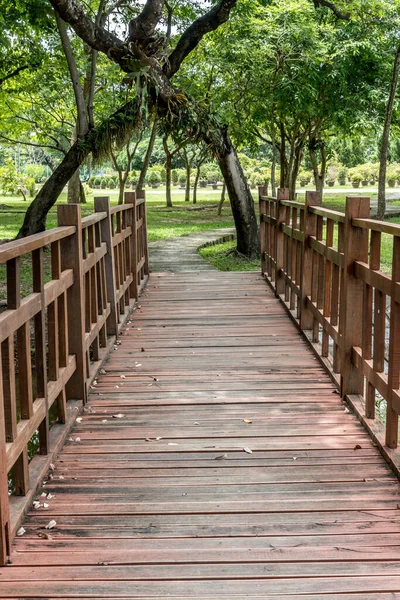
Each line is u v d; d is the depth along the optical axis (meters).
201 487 3.28
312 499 3.14
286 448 3.74
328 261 5.32
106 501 3.14
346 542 2.76
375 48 16.59
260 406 4.45
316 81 16.38
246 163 48.69
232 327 6.76
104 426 4.11
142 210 9.84
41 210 12.05
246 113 16.88
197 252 13.96
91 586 2.47
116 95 20.39
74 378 4.45
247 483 3.31
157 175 52.25
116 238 6.52
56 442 3.70
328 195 36.12
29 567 2.60
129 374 5.20
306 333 6.29
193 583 2.49
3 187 37.06
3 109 20.12
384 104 17.55
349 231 4.36
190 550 2.71
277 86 15.59
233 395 4.67
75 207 4.23
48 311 3.78
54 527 2.90
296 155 21.42
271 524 2.92
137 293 8.14
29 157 58.69
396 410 3.42
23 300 3.11
